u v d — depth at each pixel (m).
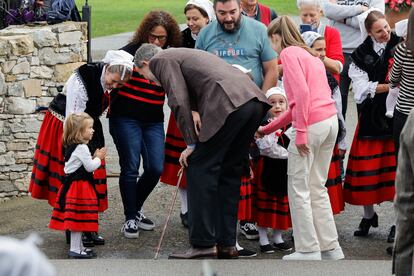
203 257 6.68
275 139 7.39
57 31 10.18
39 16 11.25
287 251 7.70
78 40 10.34
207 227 6.62
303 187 6.89
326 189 7.12
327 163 7.04
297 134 6.71
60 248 7.89
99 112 7.82
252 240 7.96
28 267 2.56
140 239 8.04
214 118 6.37
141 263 6.59
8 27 10.77
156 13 8.02
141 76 7.92
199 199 6.56
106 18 25.28
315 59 6.93
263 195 7.55
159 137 8.10
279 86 8.44
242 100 6.38
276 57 7.81
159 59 6.49
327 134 6.86
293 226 6.97
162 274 6.30
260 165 7.57
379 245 7.89
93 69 7.71
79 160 7.39
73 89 7.68
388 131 7.92
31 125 10.19
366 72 7.91
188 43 8.49
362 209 8.98
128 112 7.92
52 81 10.23
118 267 6.49
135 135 7.94
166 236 8.12
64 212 7.45
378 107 7.89
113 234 8.19
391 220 8.61
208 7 8.41
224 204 6.76
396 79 7.34
